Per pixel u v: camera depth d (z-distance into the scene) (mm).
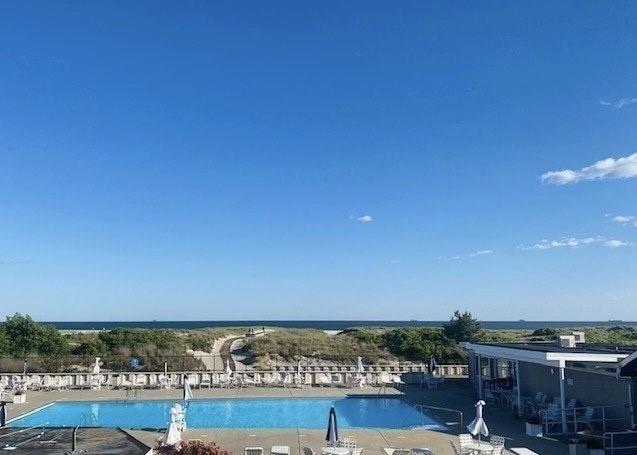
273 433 21141
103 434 18906
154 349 44938
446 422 23469
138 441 17812
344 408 28391
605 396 21188
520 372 28609
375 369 38938
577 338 30656
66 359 40312
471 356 35250
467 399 29438
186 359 41656
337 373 35719
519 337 52281
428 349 43812
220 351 49438
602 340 53281
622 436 17797
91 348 43000
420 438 20312
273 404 29562
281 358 45312
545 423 20719
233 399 30047
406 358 44562
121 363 39656
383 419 25703
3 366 37844
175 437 17766
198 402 29812
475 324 48938
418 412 26844
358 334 51625
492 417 24266
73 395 30828
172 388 33219
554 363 21609
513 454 17766
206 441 19625
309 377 34906
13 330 42281
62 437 18391
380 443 19531
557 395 24500
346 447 17266
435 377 34969
